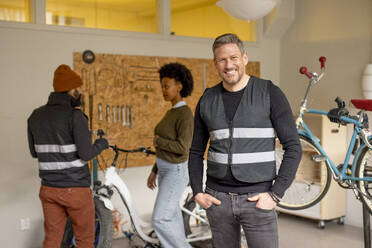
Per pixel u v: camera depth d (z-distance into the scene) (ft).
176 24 15.15
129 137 14.28
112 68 13.85
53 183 9.23
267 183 6.68
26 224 12.88
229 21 16.35
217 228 7.04
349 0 14.69
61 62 13.08
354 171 10.42
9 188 12.63
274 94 6.59
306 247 12.70
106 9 13.73
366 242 11.10
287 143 6.46
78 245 9.61
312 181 14.80
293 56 16.88
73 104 9.36
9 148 12.55
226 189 6.76
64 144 9.09
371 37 14.01
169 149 10.34
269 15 16.71
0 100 12.32
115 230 14.08
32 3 12.67
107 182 11.28
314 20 15.98
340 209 14.93
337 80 15.17
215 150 6.86
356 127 10.41
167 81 10.70
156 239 12.03
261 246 6.69
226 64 6.45
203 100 7.10
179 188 10.69
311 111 10.93
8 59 12.36
